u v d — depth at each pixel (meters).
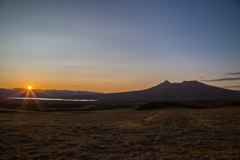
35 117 27.02
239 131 12.13
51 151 7.71
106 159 6.76
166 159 6.77
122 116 27.34
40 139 9.91
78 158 6.87
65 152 7.52
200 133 11.79
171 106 61.34
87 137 10.76
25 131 12.34
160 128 14.15
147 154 7.39
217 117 20.16
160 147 8.53
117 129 13.76
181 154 7.49
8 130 12.55
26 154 7.28
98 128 14.22
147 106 60.91
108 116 28.25
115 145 8.80
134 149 8.12
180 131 12.58
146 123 17.52
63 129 13.73
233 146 8.59
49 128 14.05
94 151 7.85
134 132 12.52
